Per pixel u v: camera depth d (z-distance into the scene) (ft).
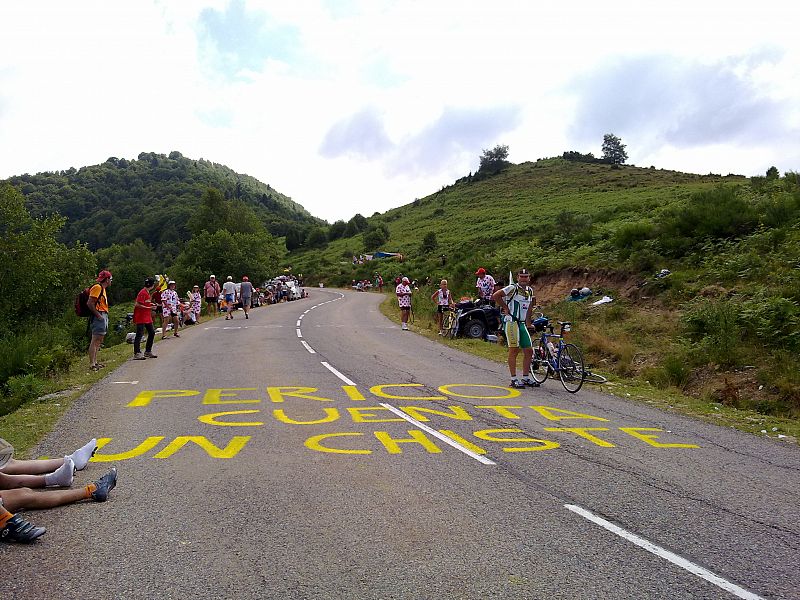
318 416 25.46
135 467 18.35
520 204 292.40
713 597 10.90
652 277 57.21
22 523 12.99
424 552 12.53
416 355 45.85
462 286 89.25
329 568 11.79
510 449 20.71
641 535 13.62
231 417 25.27
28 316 102.94
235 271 201.26
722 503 15.85
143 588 11.03
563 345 33.42
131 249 328.70
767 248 52.75
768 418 27.61
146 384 33.58
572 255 76.28
